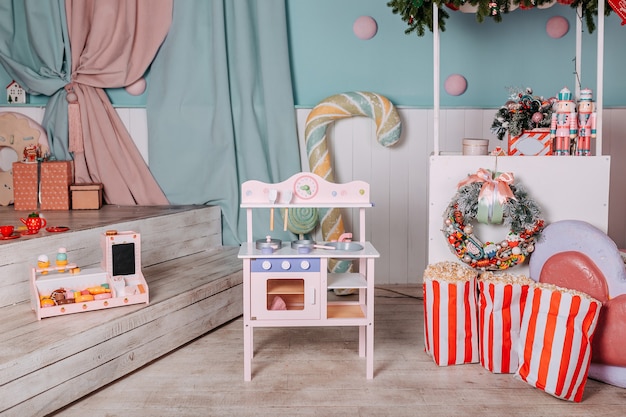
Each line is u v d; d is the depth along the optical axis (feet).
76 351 7.52
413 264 13.67
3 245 8.64
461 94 13.56
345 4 13.43
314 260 8.36
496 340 8.48
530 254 9.20
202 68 13.19
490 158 9.43
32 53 13.62
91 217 11.27
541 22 13.43
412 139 13.41
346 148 13.37
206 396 7.82
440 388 8.06
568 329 7.58
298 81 13.55
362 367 8.79
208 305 10.16
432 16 10.37
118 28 13.01
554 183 9.43
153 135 13.30
